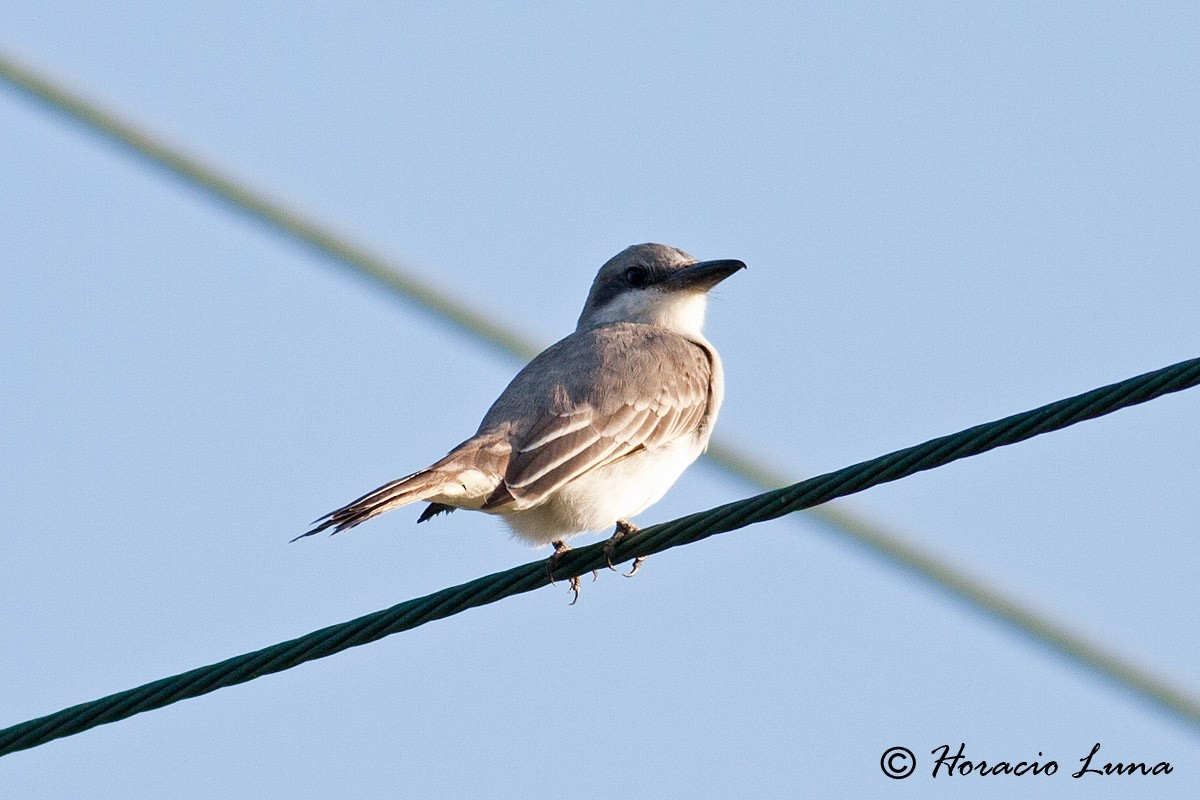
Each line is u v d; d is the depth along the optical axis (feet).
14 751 35.60
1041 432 33.17
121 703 35.35
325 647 35.86
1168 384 32.12
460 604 36.91
